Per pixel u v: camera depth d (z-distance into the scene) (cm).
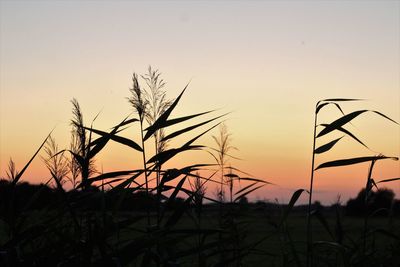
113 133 254
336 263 301
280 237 289
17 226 217
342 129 281
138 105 271
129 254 201
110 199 230
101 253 204
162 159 258
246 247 254
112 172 239
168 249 219
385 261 309
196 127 267
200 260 235
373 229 305
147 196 239
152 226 220
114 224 207
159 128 265
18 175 220
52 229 210
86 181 236
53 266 205
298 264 275
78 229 216
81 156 255
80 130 268
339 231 305
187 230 216
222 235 270
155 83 276
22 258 205
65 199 219
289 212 265
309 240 279
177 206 222
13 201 220
